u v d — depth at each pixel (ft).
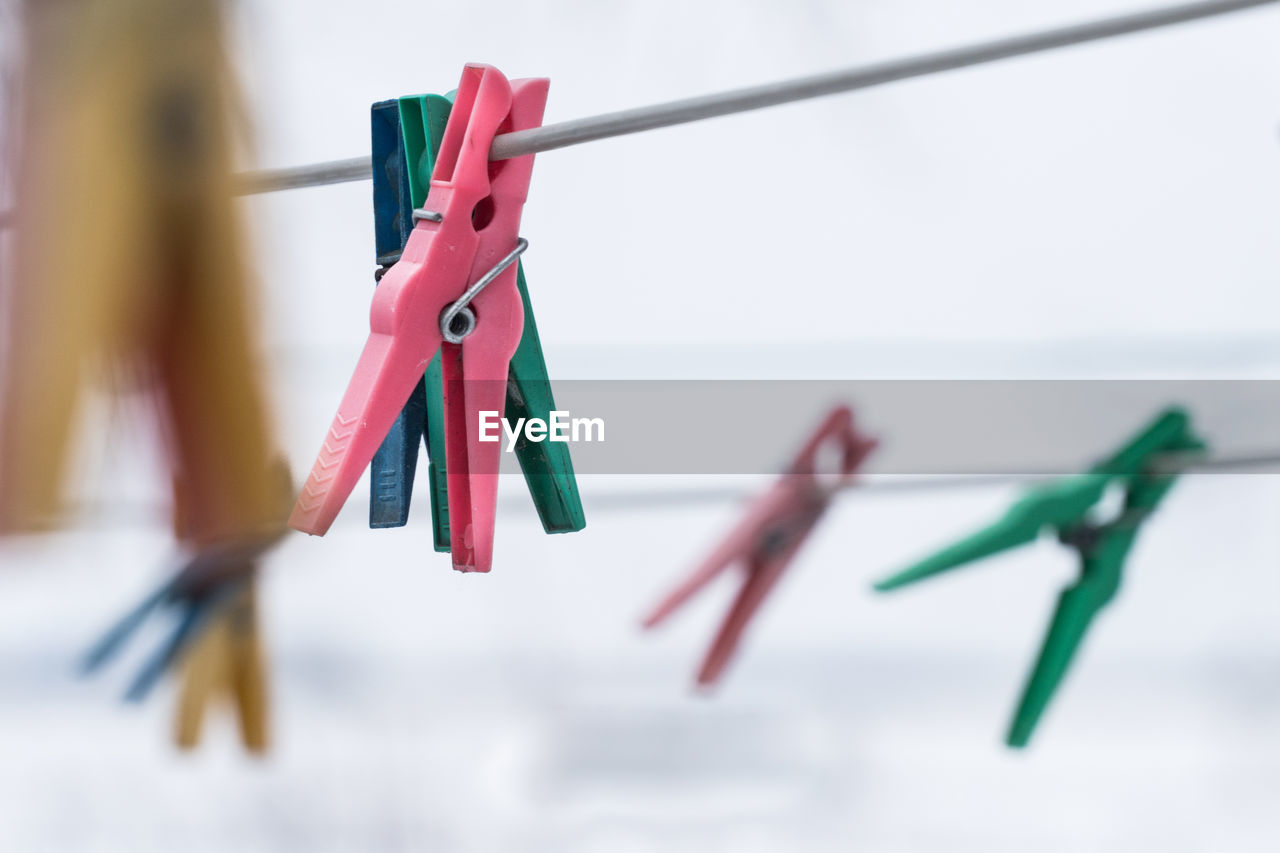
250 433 2.05
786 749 2.65
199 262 2.02
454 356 2.05
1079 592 2.41
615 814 2.59
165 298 2.01
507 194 2.04
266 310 2.05
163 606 2.17
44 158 1.99
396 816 2.58
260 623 2.18
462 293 2.03
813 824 2.60
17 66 1.99
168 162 2.01
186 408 2.03
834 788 2.64
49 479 1.98
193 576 2.14
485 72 2.02
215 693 2.19
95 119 1.99
